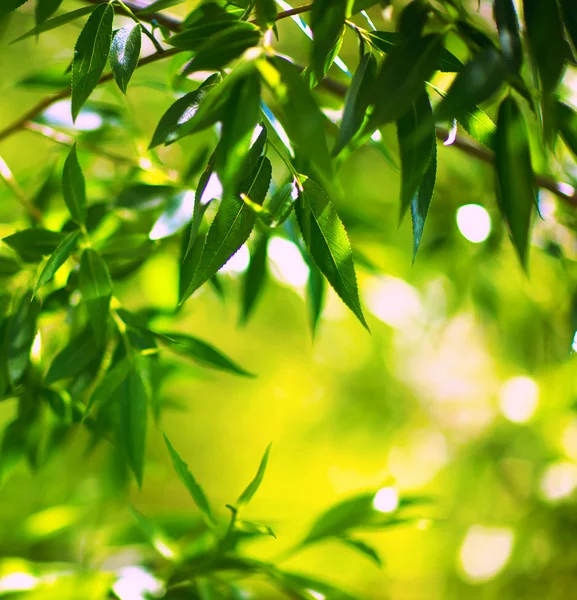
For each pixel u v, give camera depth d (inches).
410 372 118.6
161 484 137.1
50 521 65.2
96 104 56.9
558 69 46.0
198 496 51.3
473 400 118.3
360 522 54.8
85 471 77.1
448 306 87.1
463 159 72.3
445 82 56.7
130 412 51.1
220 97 44.8
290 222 55.3
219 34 45.6
